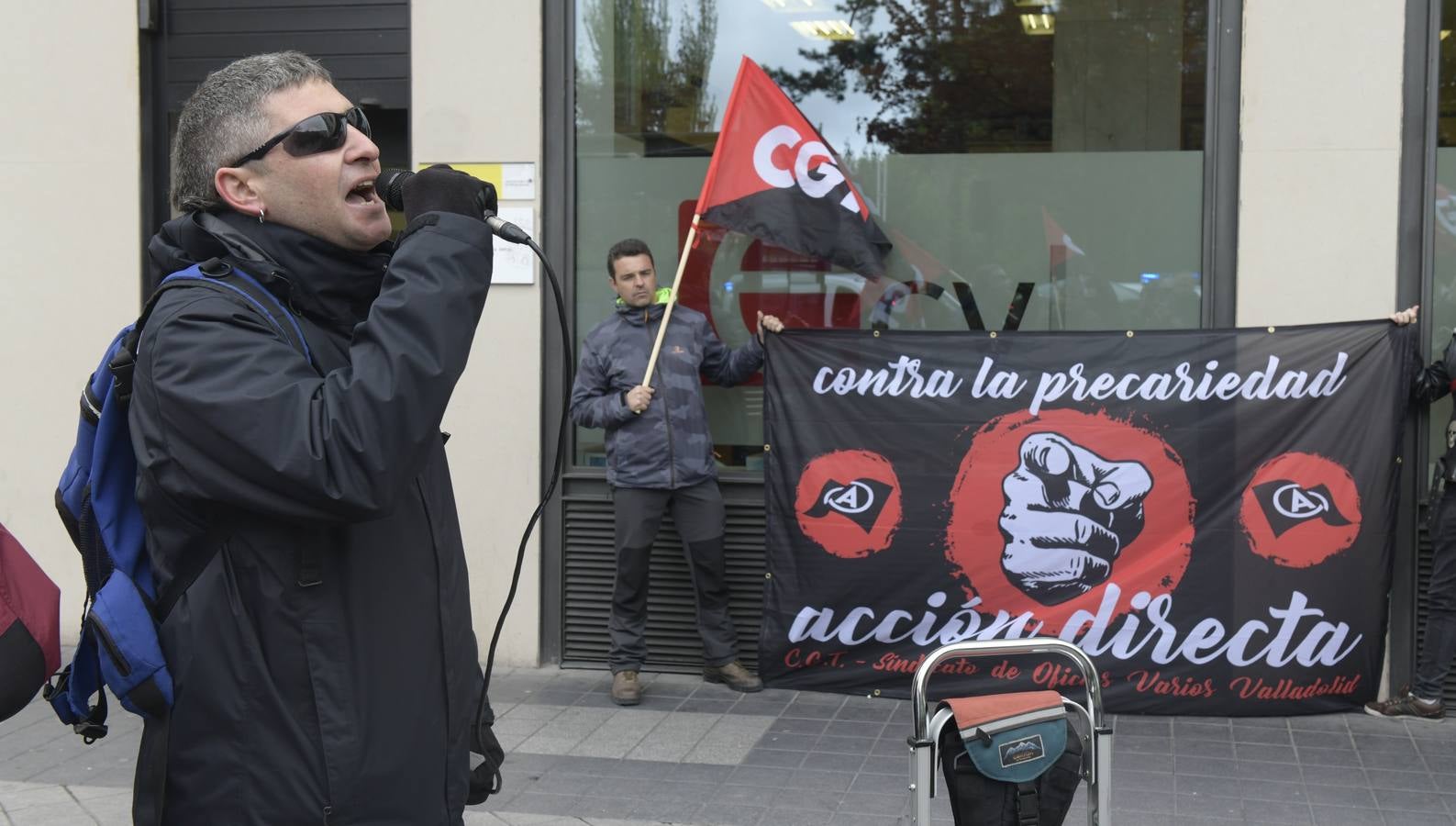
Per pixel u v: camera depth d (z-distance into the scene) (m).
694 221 5.49
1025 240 5.68
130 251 6.19
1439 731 5.03
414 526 1.87
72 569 6.31
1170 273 5.53
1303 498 5.11
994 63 5.66
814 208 5.56
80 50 6.17
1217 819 4.15
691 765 4.72
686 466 5.48
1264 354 5.12
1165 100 5.48
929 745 2.78
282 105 1.82
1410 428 5.23
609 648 5.80
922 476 5.39
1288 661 5.14
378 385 1.63
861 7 5.77
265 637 1.73
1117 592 5.25
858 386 5.44
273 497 1.63
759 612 5.81
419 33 5.90
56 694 2.00
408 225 1.77
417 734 1.82
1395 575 5.27
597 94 5.94
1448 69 5.14
